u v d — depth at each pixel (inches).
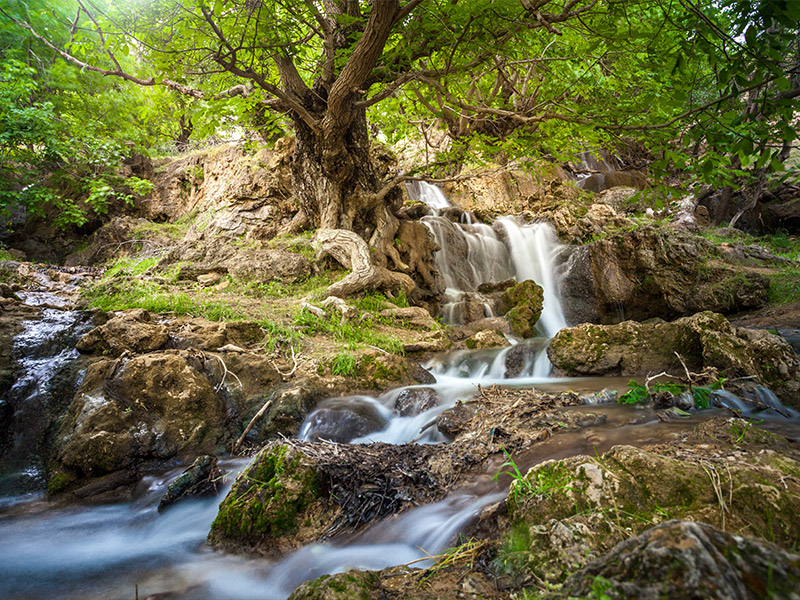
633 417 167.3
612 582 56.8
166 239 479.2
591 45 232.5
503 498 121.5
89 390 205.8
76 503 173.9
